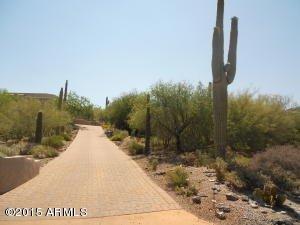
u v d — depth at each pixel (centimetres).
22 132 2939
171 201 935
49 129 3150
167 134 2406
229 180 1098
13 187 1091
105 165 1670
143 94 2698
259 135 2259
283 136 2375
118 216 797
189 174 1279
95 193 1030
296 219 822
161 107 2283
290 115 2538
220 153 1569
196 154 1880
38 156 1955
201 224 746
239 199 948
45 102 3444
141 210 847
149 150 2239
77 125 5878
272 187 951
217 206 862
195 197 927
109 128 4806
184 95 2269
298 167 1295
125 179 1282
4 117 2888
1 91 4116
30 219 764
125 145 2839
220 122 1579
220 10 1620
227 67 1579
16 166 1117
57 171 1451
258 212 843
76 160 1853
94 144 2989
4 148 1703
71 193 1026
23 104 3016
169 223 751
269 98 2462
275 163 1290
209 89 2286
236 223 766
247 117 2250
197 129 2292
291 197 1074
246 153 2194
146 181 1244
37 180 1232
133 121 2525
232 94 2378
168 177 1226
